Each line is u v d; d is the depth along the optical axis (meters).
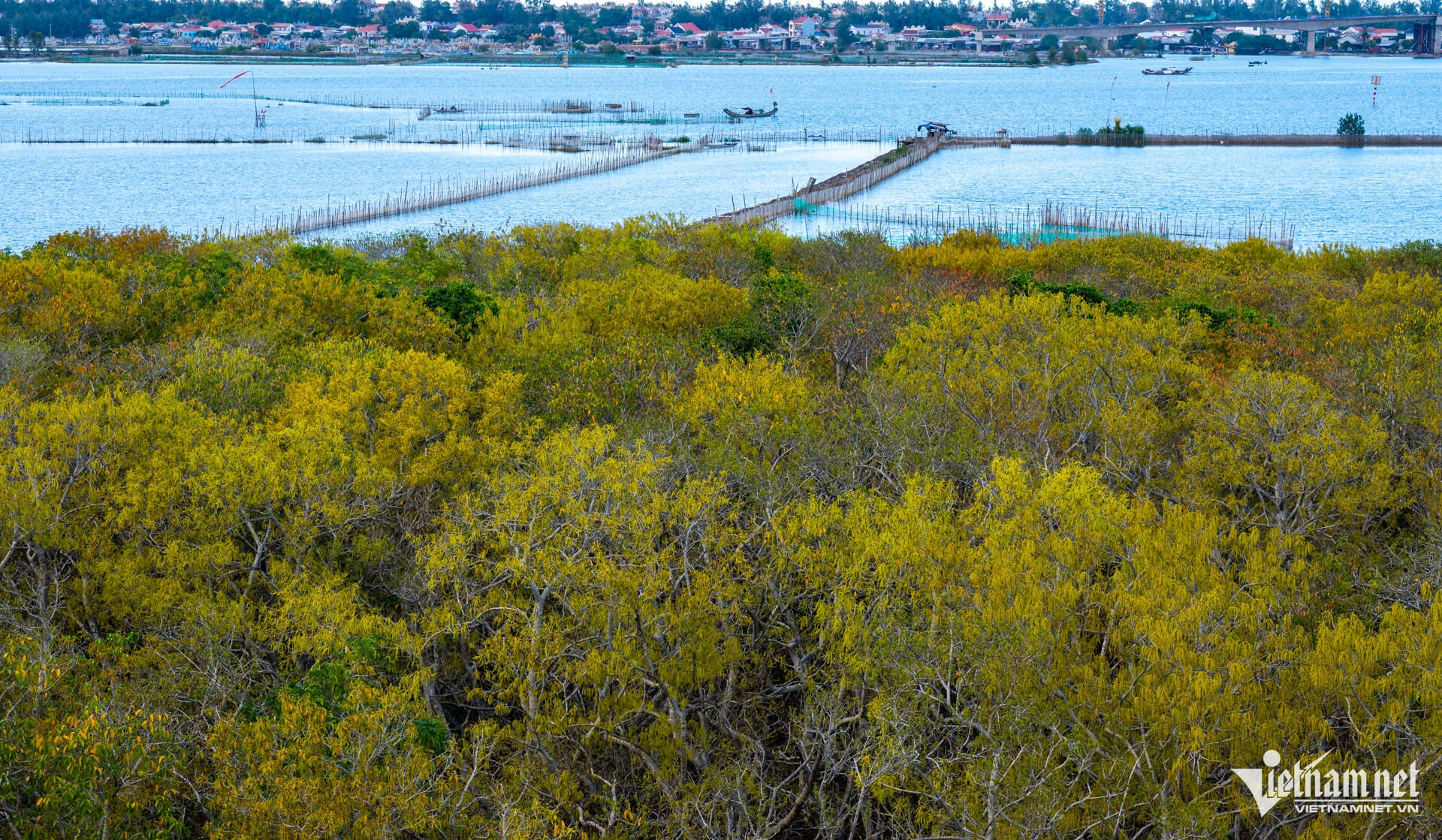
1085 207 108.12
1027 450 26.16
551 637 19.61
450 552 20.97
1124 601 18.16
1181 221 99.38
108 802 15.12
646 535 20.45
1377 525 25.56
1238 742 15.48
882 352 36.09
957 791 16.78
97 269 42.84
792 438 24.98
